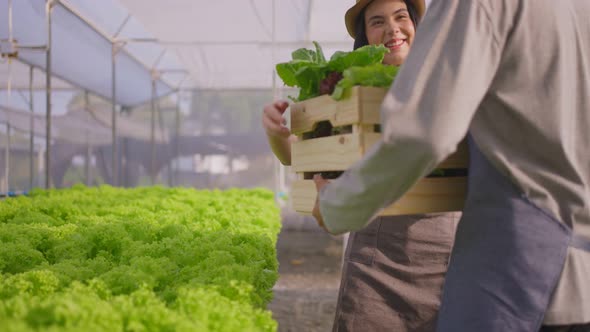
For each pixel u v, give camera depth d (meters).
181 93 21.59
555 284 1.66
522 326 1.66
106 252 3.15
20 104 16.98
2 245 2.97
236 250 2.79
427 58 1.62
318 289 8.99
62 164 18.06
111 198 6.87
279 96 19.73
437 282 2.91
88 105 17.02
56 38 11.88
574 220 1.69
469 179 1.82
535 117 1.67
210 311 1.74
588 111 1.76
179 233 3.40
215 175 24.08
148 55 16.17
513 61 1.68
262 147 23.88
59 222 4.39
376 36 2.97
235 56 16.39
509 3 1.68
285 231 16.78
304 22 12.41
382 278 2.92
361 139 1.94
